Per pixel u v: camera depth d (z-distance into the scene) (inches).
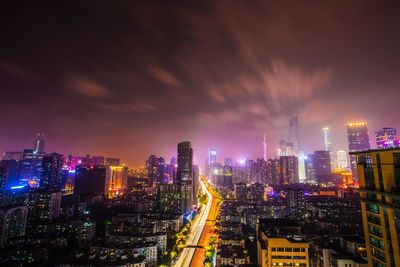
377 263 2992.1
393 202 2783.0
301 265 6466.5
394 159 2817.4
